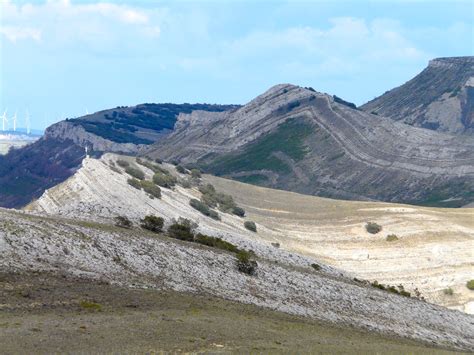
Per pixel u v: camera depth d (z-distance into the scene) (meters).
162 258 64.38
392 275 142.38
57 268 52.19
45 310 43.09
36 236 55.06
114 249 60.84
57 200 132.38
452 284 136.88
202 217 144.62
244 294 64.62
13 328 37.47
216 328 45.94
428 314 81.62
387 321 72.62
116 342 37.41
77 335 37.81
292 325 55.38
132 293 52.47
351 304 74.31
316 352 42.31
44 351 33.56
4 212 60.31
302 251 149.62
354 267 146.12
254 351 39.78
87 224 65.94
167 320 45.66
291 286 72.06
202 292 60.88
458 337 77.12
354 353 44.38
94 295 49.00
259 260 78.12
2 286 45.12
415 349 54.81
